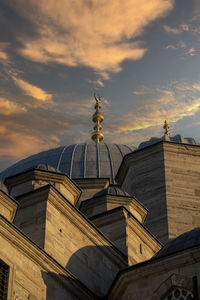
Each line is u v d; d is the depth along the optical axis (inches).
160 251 1182.9
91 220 1461.6
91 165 2150.6
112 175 2129.7
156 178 1756.9
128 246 1396.4
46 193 1243.8
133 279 1144.8
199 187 1754.4
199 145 1820.9
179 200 1717.5
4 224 1055.0
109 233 1429.6
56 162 2171.5
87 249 1291.8
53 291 1115.9
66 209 1267.2
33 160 2234.3
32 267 1091.9
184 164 1786.4
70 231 1263.5
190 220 1688.0
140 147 1868.8
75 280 1170.0
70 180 1531.7
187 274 1093.1
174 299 1087.6
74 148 2250.2
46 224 1208.2
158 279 1121.4
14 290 1034.7
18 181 1510.8
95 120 2468.0
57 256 1200.8
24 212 1249.4
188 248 1104.8
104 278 1301.7
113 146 2285.9
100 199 1568.7
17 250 1071.6
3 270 1039.0
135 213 1577.3
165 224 1668.3
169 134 2151.8
